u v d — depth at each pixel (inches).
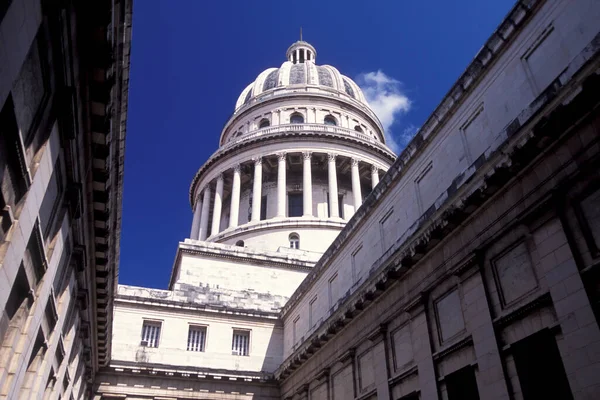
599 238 686.5
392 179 1231.5
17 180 553.9
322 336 1417.3
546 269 742.5
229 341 1845.5
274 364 1836.9
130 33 703.7
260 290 2155.5
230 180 3115.2
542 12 847.7
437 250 1007.0
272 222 2659.9
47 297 755.4
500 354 799.7
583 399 645.3
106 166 832.3
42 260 692.7
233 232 2701.8
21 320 668.1
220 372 1728.6
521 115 816.3
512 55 902.4
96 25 629.9
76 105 677.3
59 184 727.7
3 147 500.1
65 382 1165.7
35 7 484.1
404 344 1083.9
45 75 568.1
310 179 2822.3
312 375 1509.6
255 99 3464.6
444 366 937.5
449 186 1007.6
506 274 834.8
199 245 2174.0
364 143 3002.0
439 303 991.0
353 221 1408.7
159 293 1894.7
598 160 695.1
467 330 884.0
